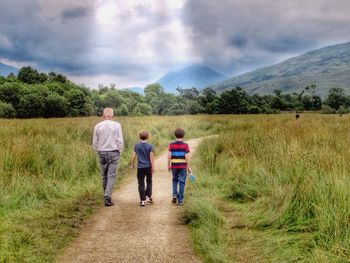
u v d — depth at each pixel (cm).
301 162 721
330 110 9800
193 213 616
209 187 808
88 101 9894
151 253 491
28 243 503
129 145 1354
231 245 495
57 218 610
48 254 479
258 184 729
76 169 885
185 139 1973
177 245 518
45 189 725
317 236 484
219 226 555
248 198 689
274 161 805
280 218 555
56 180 804
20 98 7938
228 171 873
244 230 545
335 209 504
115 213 667
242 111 9294
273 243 488
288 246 479
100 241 532
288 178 692
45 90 8594
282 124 1625
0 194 643
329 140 1005
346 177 602
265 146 978
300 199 581
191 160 1108
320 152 779
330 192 558
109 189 718
